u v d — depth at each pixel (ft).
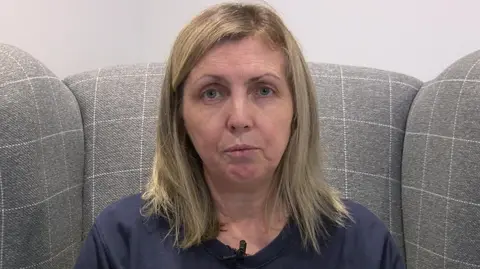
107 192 3.16
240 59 2.23
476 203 2.64
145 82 3.34
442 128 2.89
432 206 2.89
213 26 2.26
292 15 4.09
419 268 2.97
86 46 3.96
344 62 4.08
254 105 2.27
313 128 2.57
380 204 3.20
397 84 3.41
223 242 2.48
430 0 3.82
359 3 3.97
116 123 3.24
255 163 2.27
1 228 2.51
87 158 3.22
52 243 2.78
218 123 2.25
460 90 2.82
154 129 3.23
